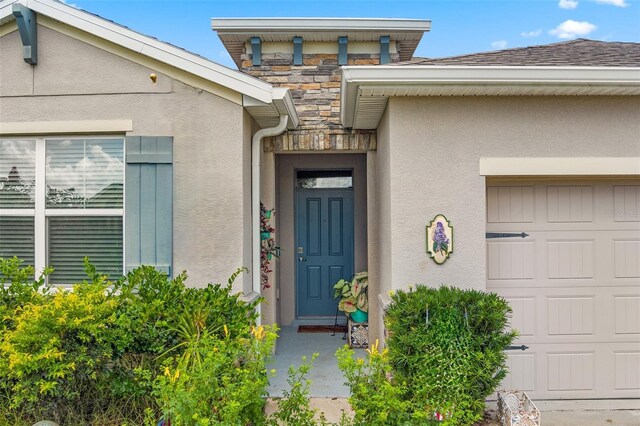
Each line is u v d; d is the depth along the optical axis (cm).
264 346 357
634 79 425
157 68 495
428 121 476
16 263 436
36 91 497
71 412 385
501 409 422
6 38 499
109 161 509
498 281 497
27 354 364
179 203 495
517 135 473
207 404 318
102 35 482
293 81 685
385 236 528
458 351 397
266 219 621
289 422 342
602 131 473
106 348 386
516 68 426
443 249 470
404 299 423
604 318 499
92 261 505
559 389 497
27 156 511
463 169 475
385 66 432
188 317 400
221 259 493
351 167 795
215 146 495
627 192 501
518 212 500
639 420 450
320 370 570
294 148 634
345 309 675
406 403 339
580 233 500
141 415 389
